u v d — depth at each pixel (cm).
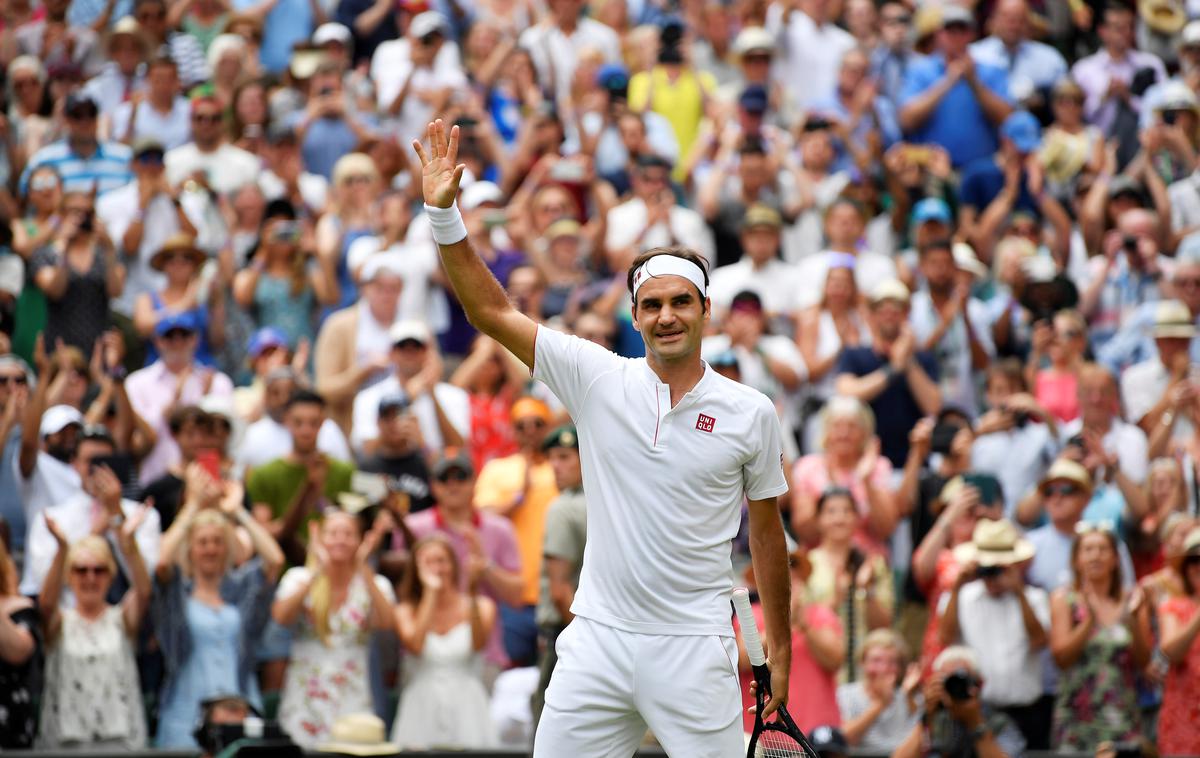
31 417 3222
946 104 4853
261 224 4166
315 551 2980
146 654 2927
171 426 3353
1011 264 4403
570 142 4819
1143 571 3478
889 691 2969
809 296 4031
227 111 4659
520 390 3756
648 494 1619
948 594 3162
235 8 5219
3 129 4450
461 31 5284
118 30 4762
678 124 4878
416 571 3009
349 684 2931
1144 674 3062
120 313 3931
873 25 5275
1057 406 3894
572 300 3953
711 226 4488
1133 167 4781
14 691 2756
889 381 3791
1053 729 3075
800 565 3083
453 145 1636
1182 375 3894
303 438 3238
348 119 4575
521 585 3250
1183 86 4869
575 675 1631
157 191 4131
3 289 3791
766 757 1716
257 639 2947
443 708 2939
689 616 1622
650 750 2830
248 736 2409
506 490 3425
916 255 4381
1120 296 4359
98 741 2806
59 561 2858
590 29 5153
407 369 3625
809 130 4603
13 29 4962
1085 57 5644
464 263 1638
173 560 2928
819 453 3706
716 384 1631
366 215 4175
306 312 4050
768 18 5159
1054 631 3094
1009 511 3650
